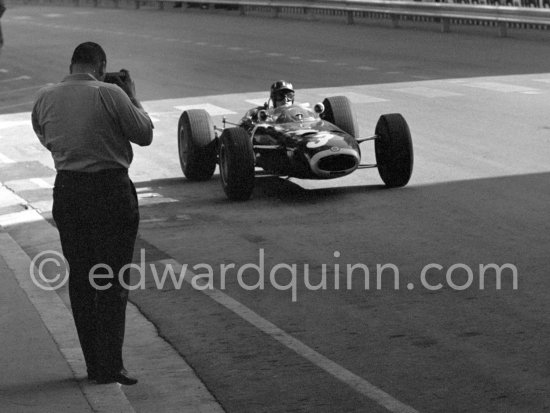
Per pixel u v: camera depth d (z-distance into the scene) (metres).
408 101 23.09
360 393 7.29
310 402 7.18
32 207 15.02
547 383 7.28
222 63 32.53
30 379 7.54
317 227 12.72
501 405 6.93
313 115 15.23
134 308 9.80
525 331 8.42
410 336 8.48
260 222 13.20
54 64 35.78
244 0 52.06
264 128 15.05
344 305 9.46
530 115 20.55
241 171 14.39
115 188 7.32
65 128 7.25
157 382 7.77
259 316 9.30
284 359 8.11
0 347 8.29
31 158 19.50
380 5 41.38
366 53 33.16
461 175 15.35
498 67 28.14
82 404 7.00
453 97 23.33
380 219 12.93
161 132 21.33
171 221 13.59
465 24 40.59
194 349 8.50
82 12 62.94
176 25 48.69
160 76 30.11
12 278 10.70
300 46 36.34
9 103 27.53
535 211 12.83
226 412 7.12
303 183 15.65
